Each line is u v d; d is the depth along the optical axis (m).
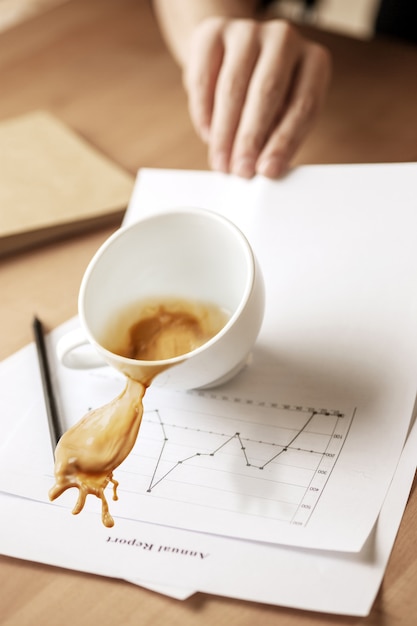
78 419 0.66
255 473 0.63
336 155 0.82
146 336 0.67
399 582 0.59
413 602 0.58
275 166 0.76
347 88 0.88
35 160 0.83
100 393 0.67
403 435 0.63
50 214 0.78
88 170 0.81
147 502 0.62
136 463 0.64
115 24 0.98
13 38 0.98
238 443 0.64
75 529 0.62
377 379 0.66
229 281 0.67
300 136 0.79
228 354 0.63
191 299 0.68
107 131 0.87
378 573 0.59
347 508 0.61
